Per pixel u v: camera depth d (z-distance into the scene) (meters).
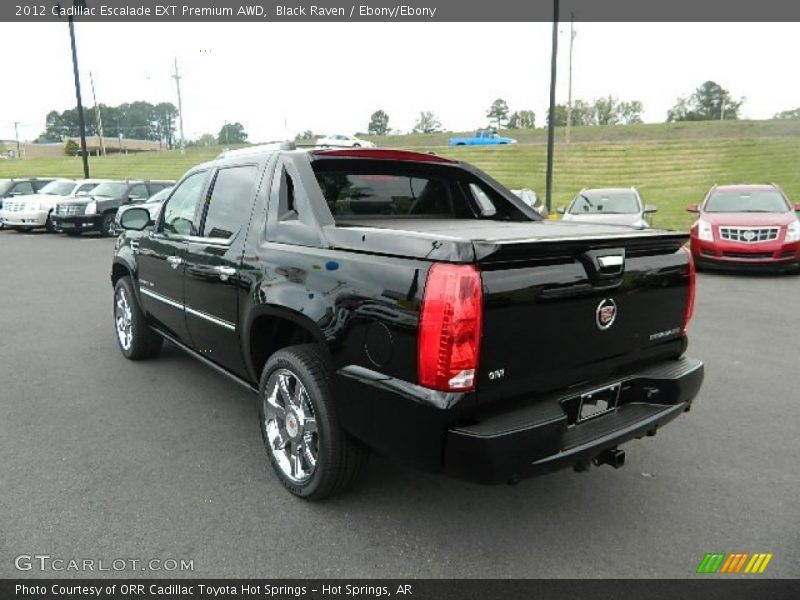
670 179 31.19
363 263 2.71
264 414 3.37
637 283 2.94
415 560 2.71
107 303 8.38
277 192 3.44
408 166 3.95
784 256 10.32
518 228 3.22
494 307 2.41
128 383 5.00
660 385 3.04
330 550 2.77
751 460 3.67
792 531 2.93
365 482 3.38
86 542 2.80
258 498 3.20
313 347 3.13
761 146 37.31
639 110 93.12
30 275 10.92
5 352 5.90
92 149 106.69
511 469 2.42
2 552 2.72
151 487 3.30
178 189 4.55
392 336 2.53
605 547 2.81
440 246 2.43
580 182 31.78
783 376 5.23
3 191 22.41
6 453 3.70
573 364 2.74
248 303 3.39
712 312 7.80
